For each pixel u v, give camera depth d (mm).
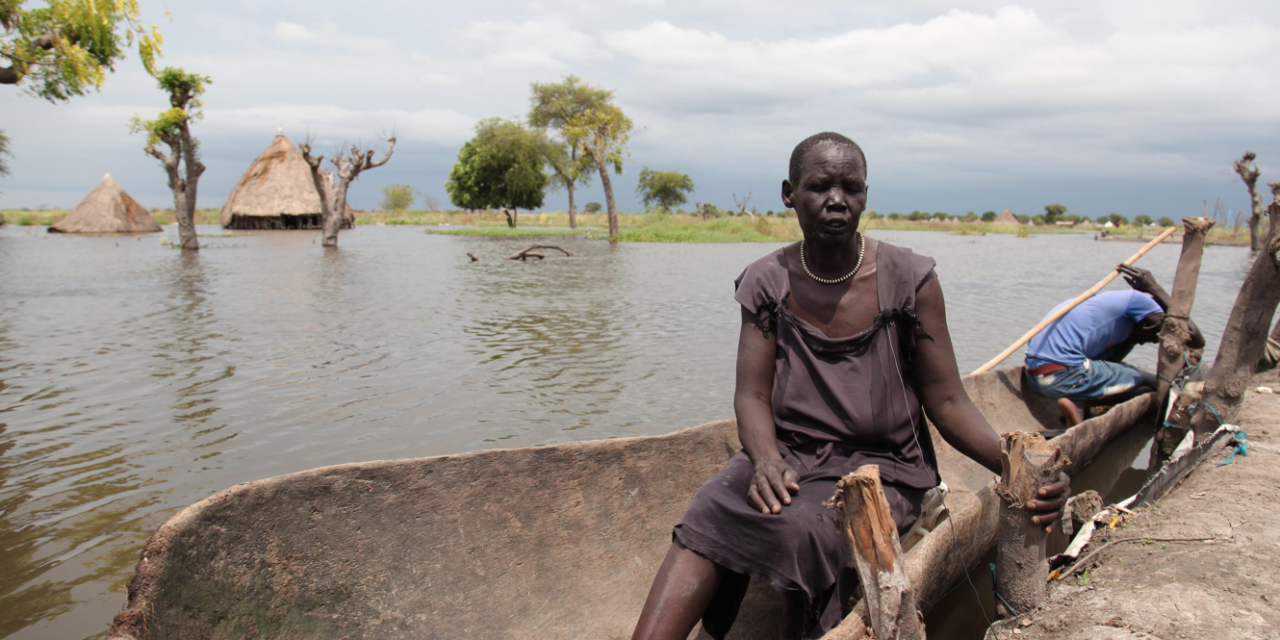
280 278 14117
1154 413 5324
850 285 2578
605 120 35375
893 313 2545
